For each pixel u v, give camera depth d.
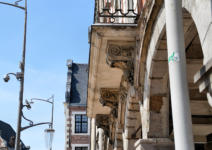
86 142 32.94
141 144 6.12
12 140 12.05
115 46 7.30
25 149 27.81
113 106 10.73
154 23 5.92
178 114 3.16
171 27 3.36
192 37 5.77
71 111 33.91
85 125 33.62
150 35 6.18
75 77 37.75
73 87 36.44
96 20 8.60
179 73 3.24
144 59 6.65
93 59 8.28
